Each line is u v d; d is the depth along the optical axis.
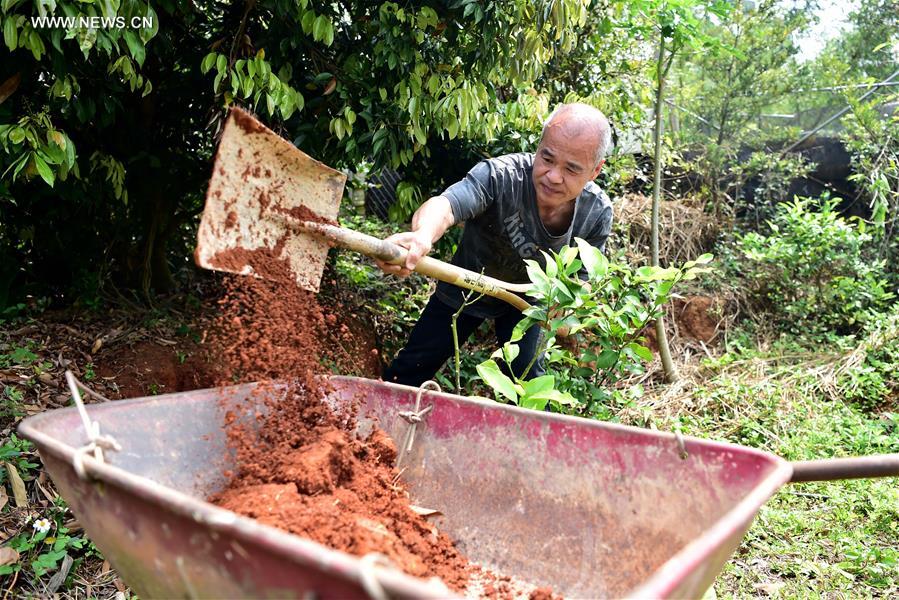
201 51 3.24
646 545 1.61
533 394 2.32
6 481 2.45
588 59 4.78
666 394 4.24
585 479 1.72
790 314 5.40
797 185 6.72
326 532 1.46
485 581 1.75
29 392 2.96
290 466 1.69
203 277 4.53
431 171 4.05
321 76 3.04
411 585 0.88
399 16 2.93
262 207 1.84
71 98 2.66
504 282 2.90
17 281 3.77
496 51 3.20
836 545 2.68
